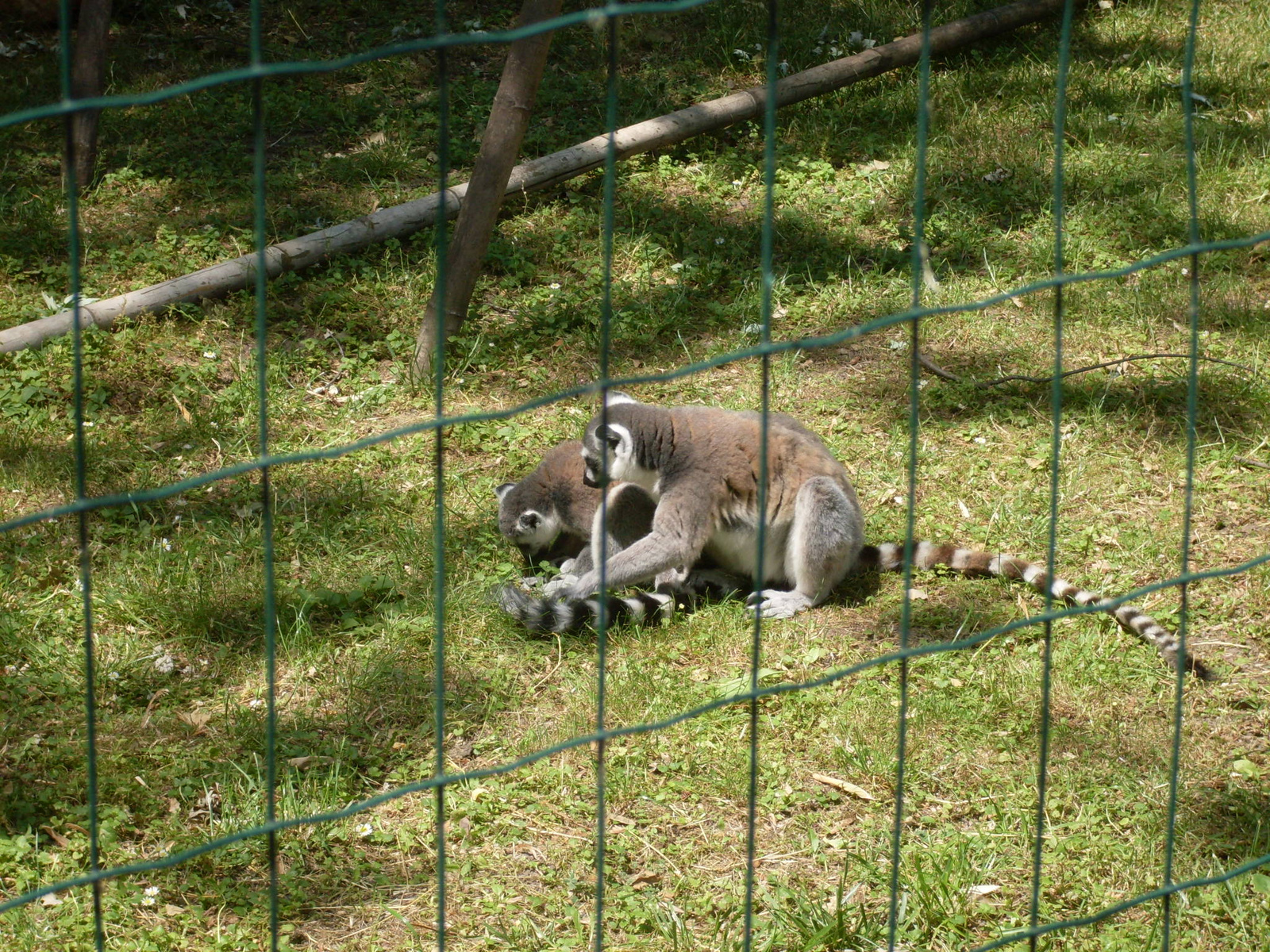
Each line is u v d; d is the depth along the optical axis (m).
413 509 9.23
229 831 6.38
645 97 15.19
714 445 8.42
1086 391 10.47
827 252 12.63
